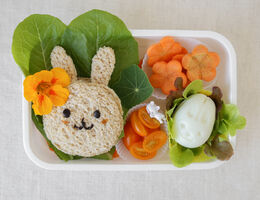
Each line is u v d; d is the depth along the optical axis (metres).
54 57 0.34
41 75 0.31
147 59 0.37
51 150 0.36
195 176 0.43
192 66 0.37
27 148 0.34
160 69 0.37
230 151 0.34
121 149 0.37
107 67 0.34
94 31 0.35
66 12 0.41
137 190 0.42
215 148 0.35
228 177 0.43
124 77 0.36
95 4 0.41
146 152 0.36
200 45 0.36
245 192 0.43
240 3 0.42
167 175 0.43
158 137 0.36
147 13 0.42
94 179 0.42
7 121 0.41
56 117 0.32
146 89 0.35
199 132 0.34
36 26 0.34
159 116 0.34
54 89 0.31
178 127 0.34
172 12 0.42
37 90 0.31
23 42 0.34
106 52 0.34
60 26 0.34
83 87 0.32
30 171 0.41
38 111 0.31
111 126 0.32
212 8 0.42
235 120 0.35
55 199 0.41
